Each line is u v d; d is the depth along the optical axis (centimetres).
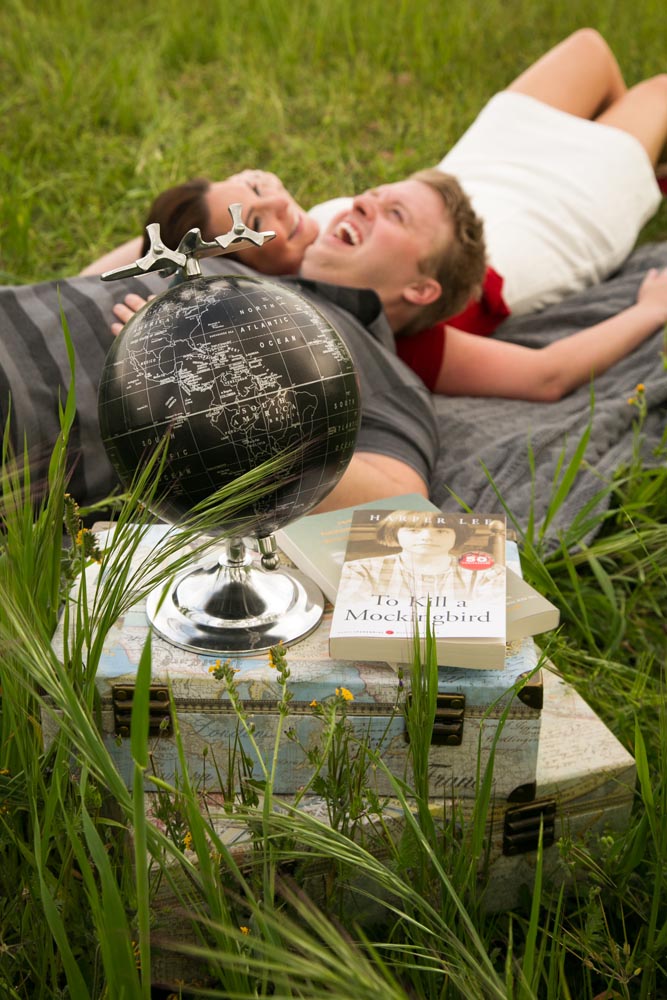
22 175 402
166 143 439
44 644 113
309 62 547
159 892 136
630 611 219
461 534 162
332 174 432
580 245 353
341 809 136
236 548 152
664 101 405
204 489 139
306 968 93
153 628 151
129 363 138
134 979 104
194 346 135
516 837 149
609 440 269
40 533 150
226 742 146
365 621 142
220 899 111
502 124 383
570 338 301
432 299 270
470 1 602
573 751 157
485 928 150
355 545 160
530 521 217
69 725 123
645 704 187
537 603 150
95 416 215
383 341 254
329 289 250
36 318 217
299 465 140
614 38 559
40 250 364
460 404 290
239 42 549
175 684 141
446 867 134
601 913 138
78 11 582
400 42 552
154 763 147
